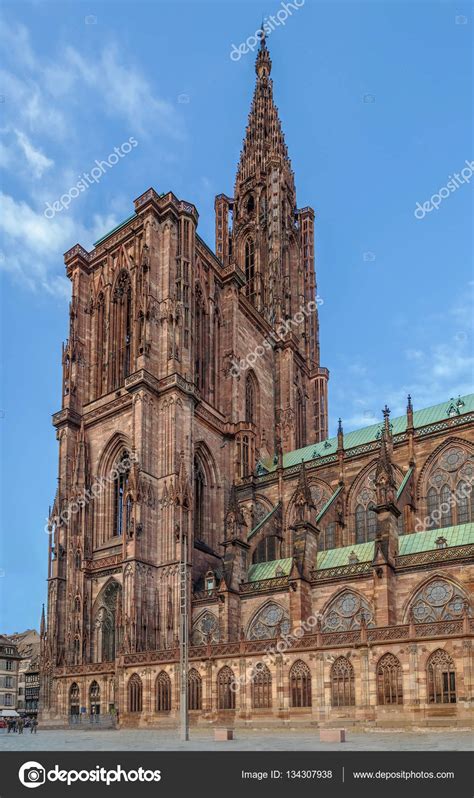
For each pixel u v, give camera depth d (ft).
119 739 230.68
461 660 222.28
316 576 298.76
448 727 219.41
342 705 242.58
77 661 336.08
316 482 369.91
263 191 550.36
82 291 419.95
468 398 361.92
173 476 339.36
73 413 392.27
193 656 282.77
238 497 389.19
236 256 544.21
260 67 599.98
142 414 345.92
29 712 572.51
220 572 352.49
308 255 555.69
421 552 273.54
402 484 329.31
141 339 363.56
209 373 410.93
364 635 243.19
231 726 265.34
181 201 397.39
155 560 329.72
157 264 384.47
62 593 360.28
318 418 502.79
